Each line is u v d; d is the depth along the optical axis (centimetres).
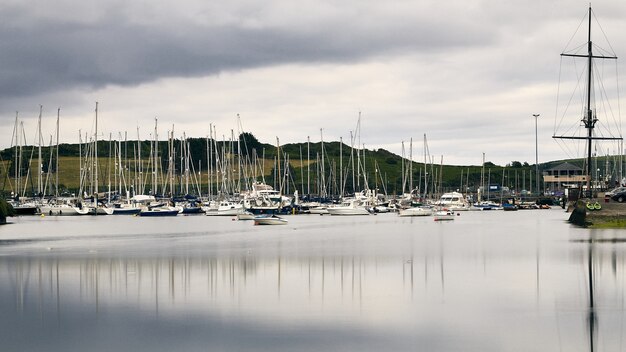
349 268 6128
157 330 3747
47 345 3494
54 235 10906
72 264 6562
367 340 3478
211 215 18488
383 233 10950
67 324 3919
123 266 6384
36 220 16438
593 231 9944
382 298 4569
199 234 11150
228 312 4162
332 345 3394
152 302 4519
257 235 10762
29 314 4184
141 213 18150
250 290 4956
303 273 5828
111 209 18825
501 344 3384
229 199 19900
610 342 3403
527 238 9081
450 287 4966
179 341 3519
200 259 6962
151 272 5950
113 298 4678
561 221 14150
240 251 7812
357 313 4094
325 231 11694
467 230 11469
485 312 4078
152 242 9338
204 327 3791
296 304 4391
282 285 5181
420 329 3688
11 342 3550
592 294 4584
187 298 4647
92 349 3419
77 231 11988
